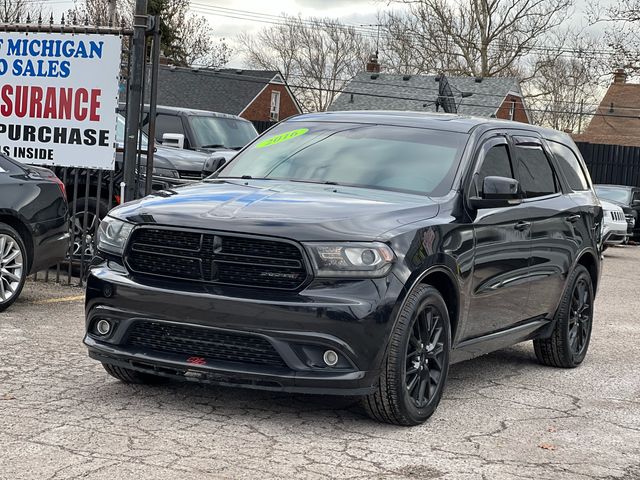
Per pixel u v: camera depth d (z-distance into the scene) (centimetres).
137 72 998
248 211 543
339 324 511
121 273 553
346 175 636
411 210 575
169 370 541
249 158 690
